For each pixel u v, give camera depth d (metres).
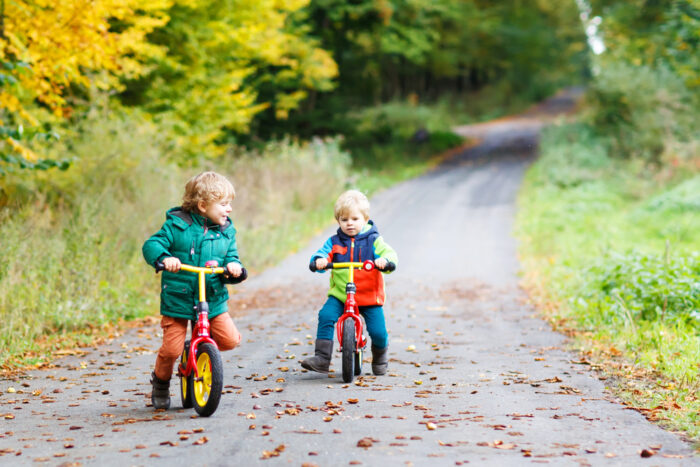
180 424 5.09
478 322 10.16
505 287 13.27
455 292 12.81
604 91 34.06
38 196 11.72
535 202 25.17
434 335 9.22
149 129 15.12
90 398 6.14
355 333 6.52
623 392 6.07
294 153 26.00
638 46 33.53
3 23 9.76
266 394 6.05
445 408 5.54
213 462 4.17
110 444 4.60
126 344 8.85
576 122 41.75
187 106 18.09
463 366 7.30
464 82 73.00
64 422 5.28
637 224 20.59
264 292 13.09
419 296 12.45
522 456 4.31
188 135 17.89
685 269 9.79
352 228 6.62
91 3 10.15
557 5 74.81
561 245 17.16
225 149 21.34
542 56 75.56
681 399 5.76
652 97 30.92
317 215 22.67
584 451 4.43
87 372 7.29
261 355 8.00
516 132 51.34
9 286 8.96
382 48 41.78
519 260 16.27
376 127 44.31
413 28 42.72
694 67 27.02
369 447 4.46
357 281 6.66
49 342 8.70
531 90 73.38
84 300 9.92
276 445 4.50
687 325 8.77
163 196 13.43
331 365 7.46
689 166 26.20
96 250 11.12
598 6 37.56
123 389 6.49
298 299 12.37
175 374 7.18
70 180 12.88
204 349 5.20
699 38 25.47
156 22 13.86
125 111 15.69
